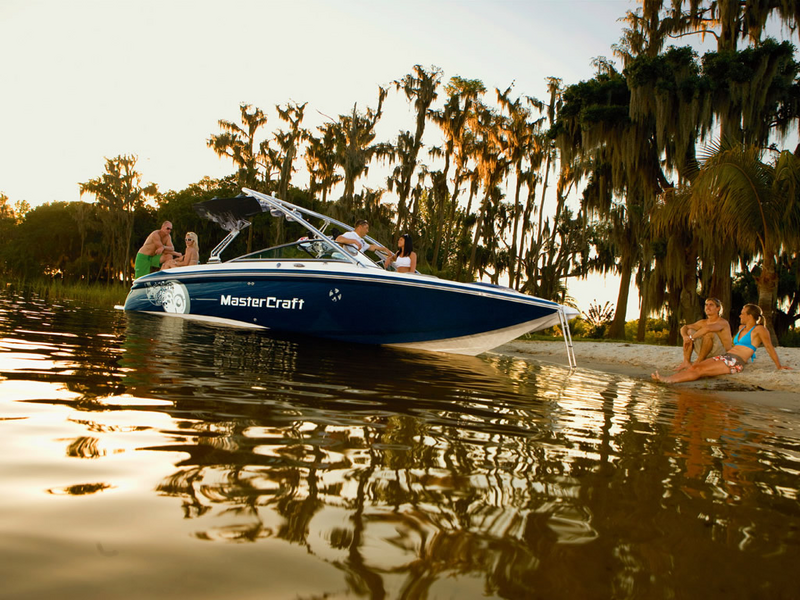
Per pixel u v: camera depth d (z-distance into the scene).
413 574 1.06
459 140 25.16
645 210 17.14
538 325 6.68
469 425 2.55
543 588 1.05
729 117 15.25
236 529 1.20
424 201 35.72
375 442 2.06
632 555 1.23
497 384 4.29
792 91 15.00
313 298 7.05
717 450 2.48
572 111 18.38
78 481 1.41
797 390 5.64
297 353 5.07
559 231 25.92
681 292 15.68
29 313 7.49
